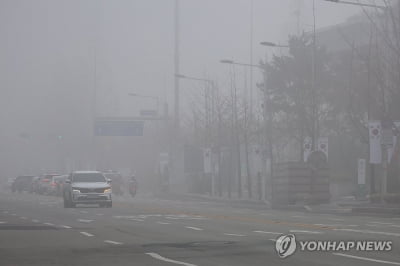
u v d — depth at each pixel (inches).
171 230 1130.7
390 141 1808.6
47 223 1315.2
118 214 1610.5
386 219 1440.7
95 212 1707.7
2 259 780.0
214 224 1261.1
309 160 2169.0
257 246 878.4
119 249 863.1
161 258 775.1
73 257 792.9
